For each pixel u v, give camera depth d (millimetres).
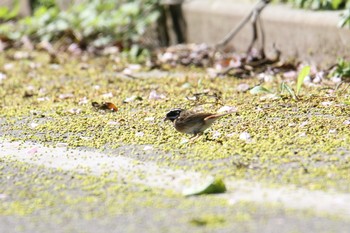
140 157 10031
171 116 10930
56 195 8602
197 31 19547
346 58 15000
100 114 12727
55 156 10273
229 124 11391
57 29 21891
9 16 24922
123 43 20391
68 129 11727
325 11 16312
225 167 9352
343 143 10047
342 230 7188
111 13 21734
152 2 20750
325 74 14812
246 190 8461
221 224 7426
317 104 12336
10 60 19500
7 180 9281
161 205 8086
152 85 15180
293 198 8109
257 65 16516
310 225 7328
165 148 10352
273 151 9852
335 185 8469
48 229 7555
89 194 8578
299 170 9055
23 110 13328
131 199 8344
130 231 7387
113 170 9500
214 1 19344
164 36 20578
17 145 10977
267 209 7809
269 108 12234
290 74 15086
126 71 17078
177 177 9078
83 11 22141
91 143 10859
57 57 19625
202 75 16000
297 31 16281
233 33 17516
